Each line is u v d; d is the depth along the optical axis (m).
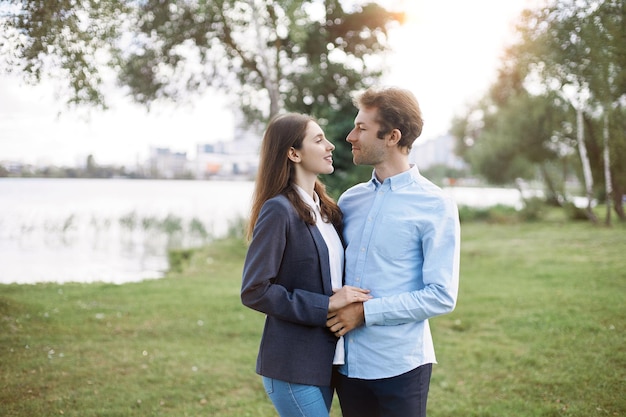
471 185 53.16
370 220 2.38
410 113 2.37
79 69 4.80
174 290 8.52
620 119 11.09
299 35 12.68
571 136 20.25
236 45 14.44
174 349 5.44
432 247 2.25
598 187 21.73
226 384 4.57
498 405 4.08
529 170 27.73
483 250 13.59
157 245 15.73
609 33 5.09
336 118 15.16
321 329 2.28
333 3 15.18
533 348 5.34
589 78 6.14
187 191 52.50
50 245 15.44
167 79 14.32
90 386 4.39
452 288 2.23
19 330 5.76
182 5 12.63
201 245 15.22
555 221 21.77
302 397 2.24
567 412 3.88
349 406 2.38
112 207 28.23
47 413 3.85
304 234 2.27
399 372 2.27
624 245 12.88
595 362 4.79
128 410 3.96
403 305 2.20
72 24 4.54
